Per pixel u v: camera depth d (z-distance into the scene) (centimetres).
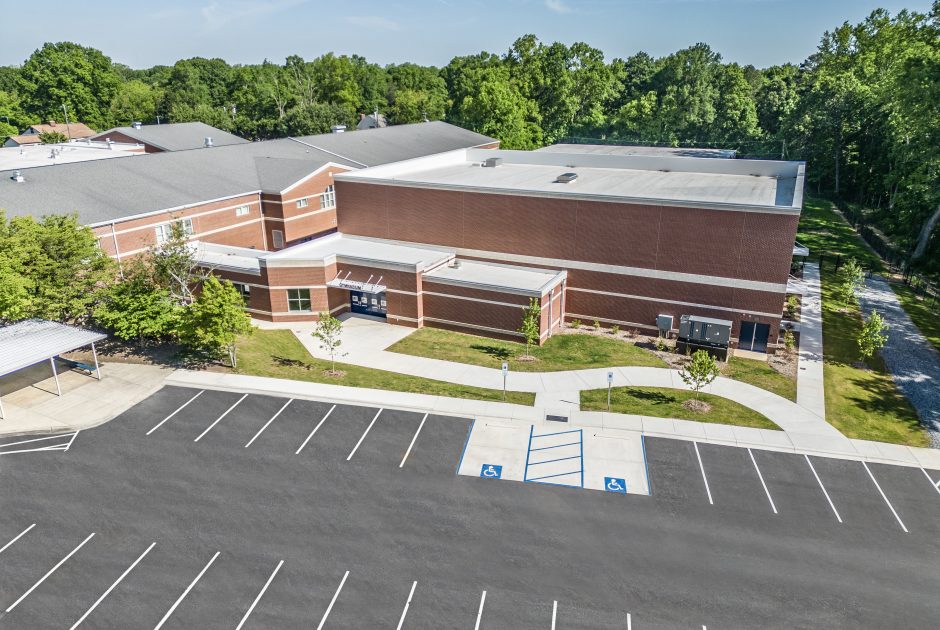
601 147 7731
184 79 13975
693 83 11406
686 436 2811
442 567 2011
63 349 3047
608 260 4075
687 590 1925
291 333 4059
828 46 12381
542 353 3762
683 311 3959
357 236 4947
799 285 5056
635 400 3147
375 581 1950
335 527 2195
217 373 3372
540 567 2014
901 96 5775
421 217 4622
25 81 13000
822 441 2780
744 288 3753
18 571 1975
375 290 4119
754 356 3750
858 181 9131
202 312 3281
